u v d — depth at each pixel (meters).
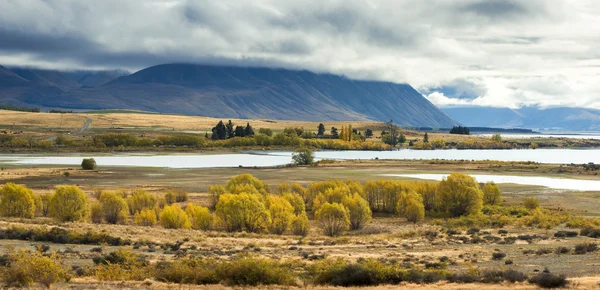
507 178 149.38
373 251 53.28
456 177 98.06
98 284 33.94
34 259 35.66
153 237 60.47
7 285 32.88
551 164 192.88
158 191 120.88
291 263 44.25
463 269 41.88
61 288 32.41
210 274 36.03
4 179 137.62
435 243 59.38
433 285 34.19
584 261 44.22
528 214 92.69
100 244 53.69
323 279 36.59
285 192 104.44
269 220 76.44
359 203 82.62
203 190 124.50
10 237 54.38
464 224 81.12
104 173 155.62
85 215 78.94
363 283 35.62
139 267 40.38
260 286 34.25
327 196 101.19
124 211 81.25
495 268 40.97
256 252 52.41
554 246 54.97
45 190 117.44
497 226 77.25
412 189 102.56
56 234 55.34
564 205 103.06
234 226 75.62
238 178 115.75
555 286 32.84
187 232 67.75
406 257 48.56
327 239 65.06
